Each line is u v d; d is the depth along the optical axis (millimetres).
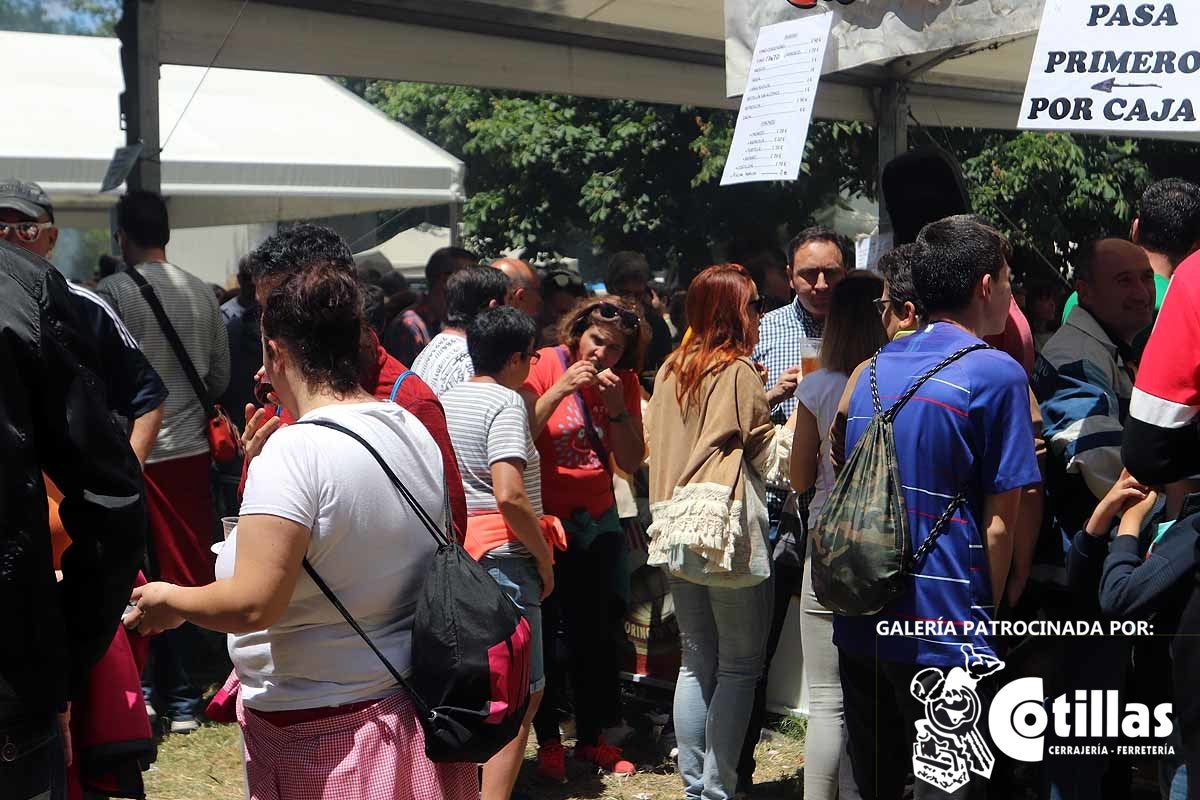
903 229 3660
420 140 9312
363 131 9148
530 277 5680
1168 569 2541
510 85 5992
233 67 5070
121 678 2555
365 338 2807
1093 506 2977
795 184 11508
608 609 4445
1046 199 10648
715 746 3777
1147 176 11219
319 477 2047
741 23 3703
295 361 2211
